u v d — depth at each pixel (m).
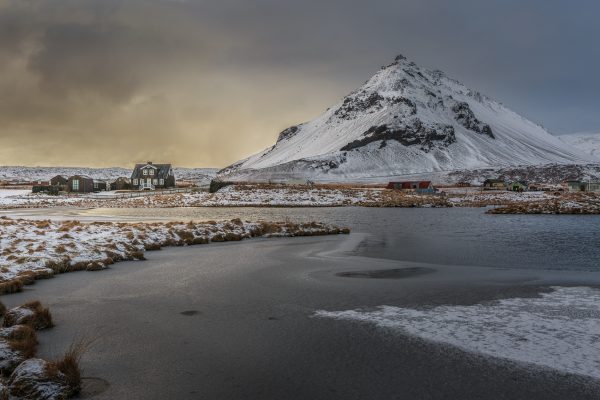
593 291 16.44
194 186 154.62
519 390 8.73
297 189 104.62
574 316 13.18
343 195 98.12
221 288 17.14
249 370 9.71
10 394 8.02
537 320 12.84
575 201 69.69
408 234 36.38
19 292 16.47
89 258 22.11
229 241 31.77
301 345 11.12
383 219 52.41
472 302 14.95
